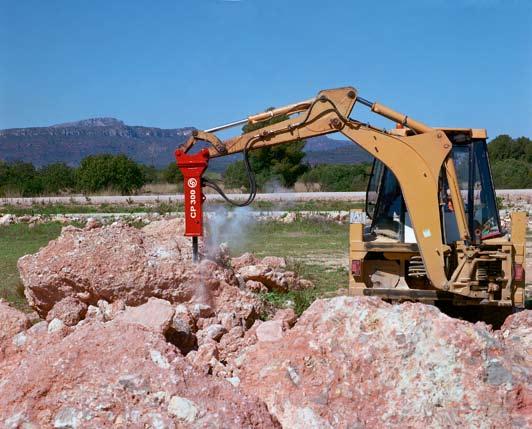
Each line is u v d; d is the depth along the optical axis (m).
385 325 6.16
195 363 6.47
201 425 5.01
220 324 8.30
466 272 9.38
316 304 6.72
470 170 9.68
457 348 5.88
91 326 6.01
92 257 9.33
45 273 9.39
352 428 5.59
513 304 9.46
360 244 9.83
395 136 9.45
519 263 9.41
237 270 12.05
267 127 10.05
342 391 5.84
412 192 9.40
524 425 5.55
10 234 24.53
